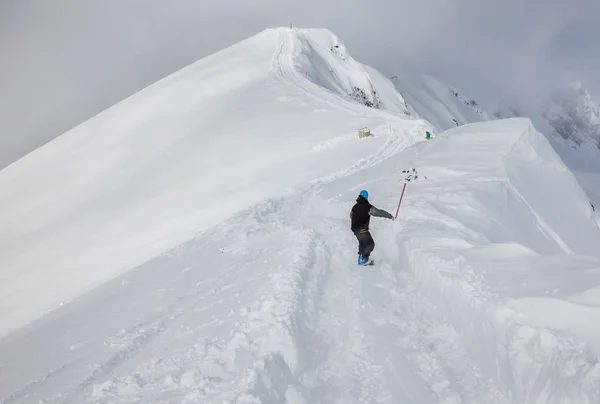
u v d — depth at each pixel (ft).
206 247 44.01
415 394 16.51
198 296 29.60
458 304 20.66
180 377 18.11
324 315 23.95
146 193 114.01
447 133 75.15
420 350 19.52
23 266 100.12
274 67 181.47
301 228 40.29
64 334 30.63
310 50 225.15
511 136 63.16
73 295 79.05
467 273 22.25
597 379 12.69
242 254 38.29
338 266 32.17
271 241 39.58
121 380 18.94
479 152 59.93
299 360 19.02
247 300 25.26
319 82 182.60
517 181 52.24
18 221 125.18
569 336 14.84
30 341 31.65
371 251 33.12
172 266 41.73
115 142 153.58
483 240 33.06
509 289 19.39
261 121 129.39
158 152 135.23
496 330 17.44
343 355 19.80
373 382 17.53
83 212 117.50
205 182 104.88
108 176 131.75
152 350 22.15
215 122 141.18
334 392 17.19
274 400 16.25
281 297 23.75
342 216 46.34
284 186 86.99
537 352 15.21
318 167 91.45
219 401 15.52
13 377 24.54
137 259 82.74
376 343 20.25
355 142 100.83
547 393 13.88
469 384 16.70
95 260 91.50
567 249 45.80
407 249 29.40
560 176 60.08
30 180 148.87
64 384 20.35
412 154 69.62
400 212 39.27
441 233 31.42
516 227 42.16
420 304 23.91
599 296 16.31
